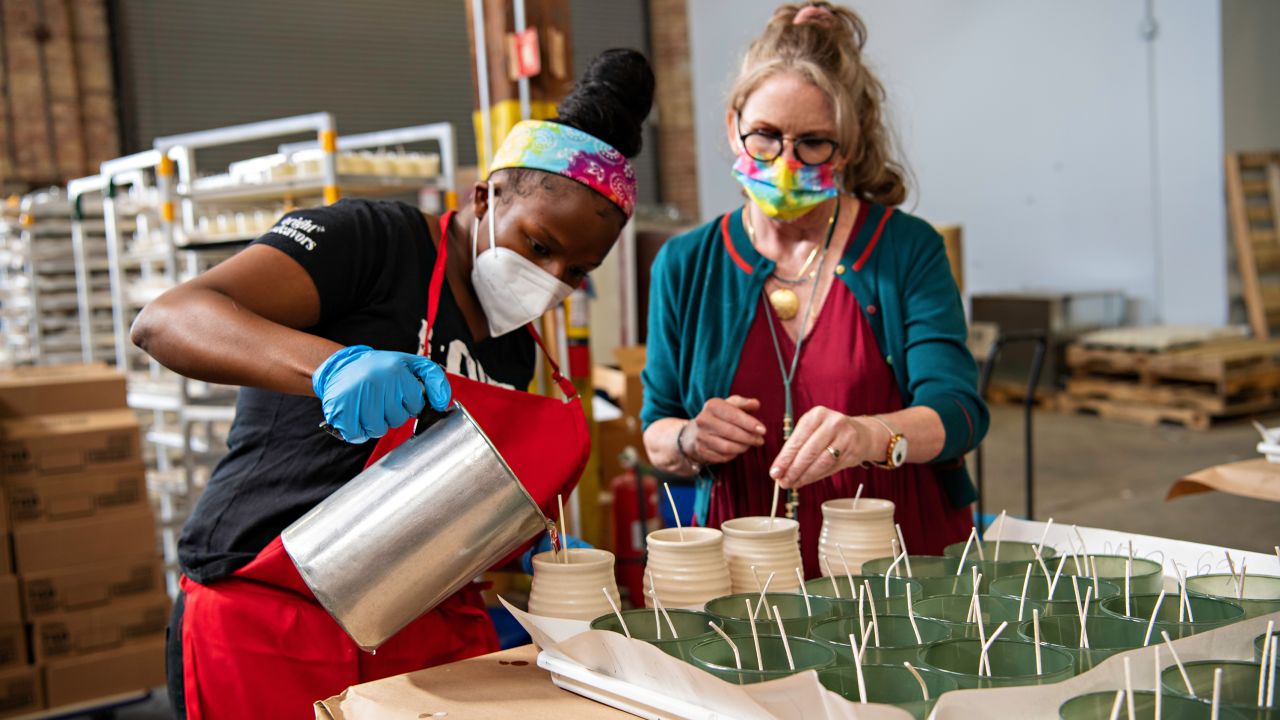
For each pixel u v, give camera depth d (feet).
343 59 28.55
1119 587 3.53
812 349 5.26
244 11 27.25
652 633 3.35
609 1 31.78
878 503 4.47
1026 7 23.84
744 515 5.31
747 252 5.41
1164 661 2.79
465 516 3.22
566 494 4.14
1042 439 19.62
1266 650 2.66
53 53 24.30
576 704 3.16
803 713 2.58
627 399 12.25
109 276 15.94
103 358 15.88
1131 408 20.52
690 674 2.74
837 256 5.32
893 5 26.50
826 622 3.22
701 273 5.53
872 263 5.27
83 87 24.95
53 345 15.57
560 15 9.27
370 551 3.23
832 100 4.94
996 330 23.02
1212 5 20.72
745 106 5.13
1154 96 21.85
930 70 25.94
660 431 5.34
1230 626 2.98
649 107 4.41
